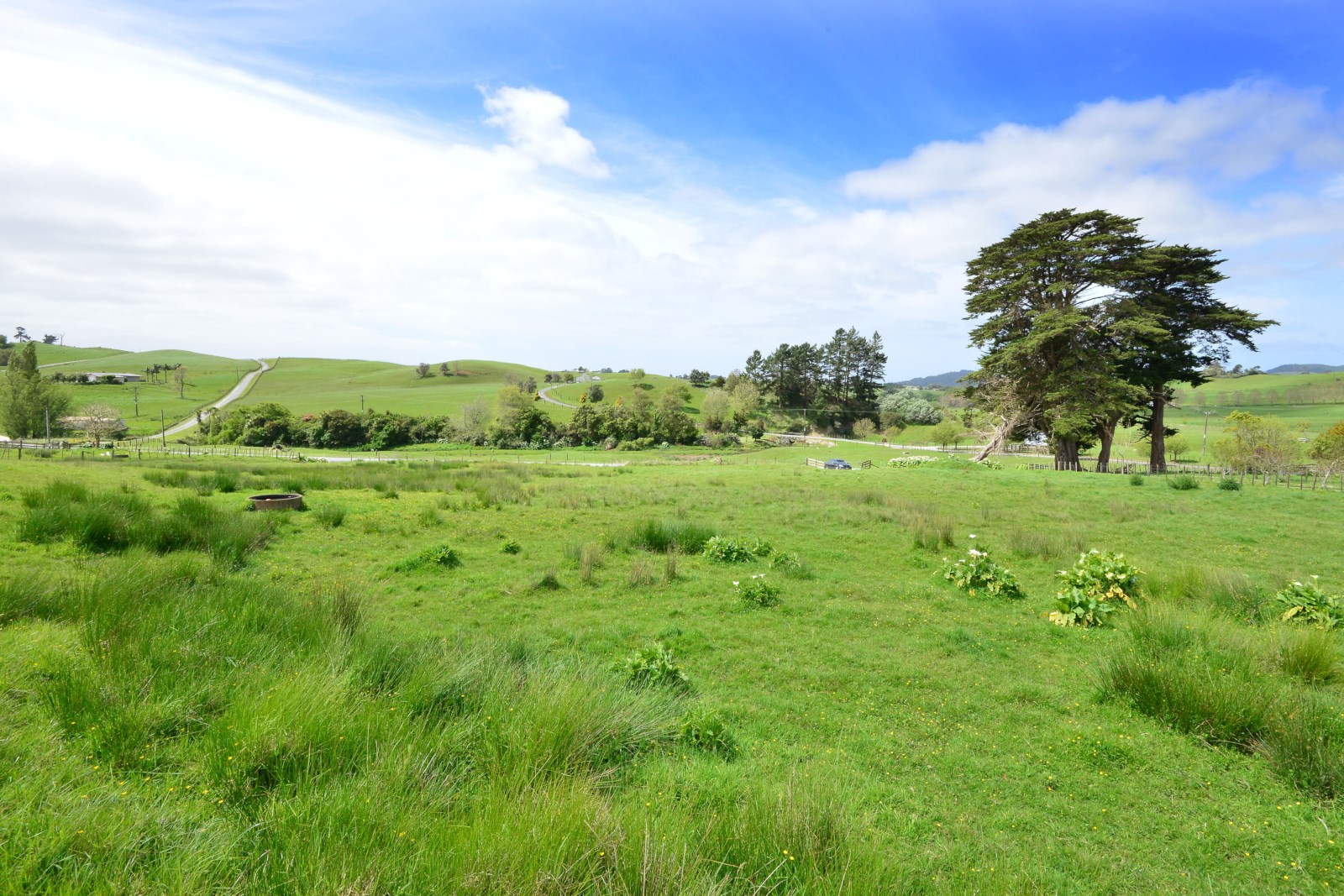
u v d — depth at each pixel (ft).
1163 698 19.54
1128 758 17.38
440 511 56.49
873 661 24.70
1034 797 15.61
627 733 15.46
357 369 610.65
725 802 12.32
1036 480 88.12
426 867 8.80
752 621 29.35
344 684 14.53
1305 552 45.50
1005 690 22.03
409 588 32.86
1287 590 30.68
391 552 40.65
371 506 56.24
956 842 13.38
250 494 58.29
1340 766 15.60
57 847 8.25
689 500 67.41
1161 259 112.88
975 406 135.44
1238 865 13.15
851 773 16.05
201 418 311.47
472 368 613.52
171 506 45.37
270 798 10.32
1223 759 17.21
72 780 9.99
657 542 44.60
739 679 22.65
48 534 32.40
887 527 53.78
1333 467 122.11
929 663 24.59
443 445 256.32
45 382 256.52
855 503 67.10
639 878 9.03
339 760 11.64
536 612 29.71
